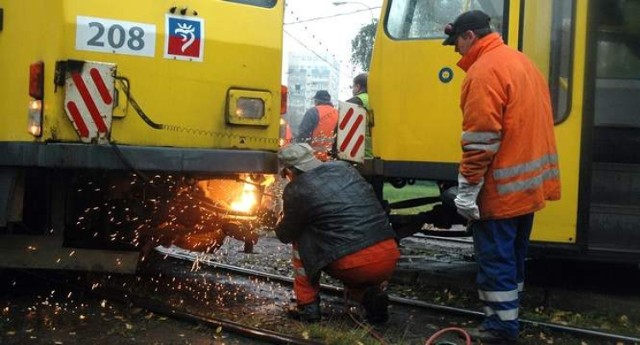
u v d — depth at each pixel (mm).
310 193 4812
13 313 4992
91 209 5289
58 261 5020
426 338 4711
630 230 5590
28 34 4844
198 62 5055
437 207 6535
